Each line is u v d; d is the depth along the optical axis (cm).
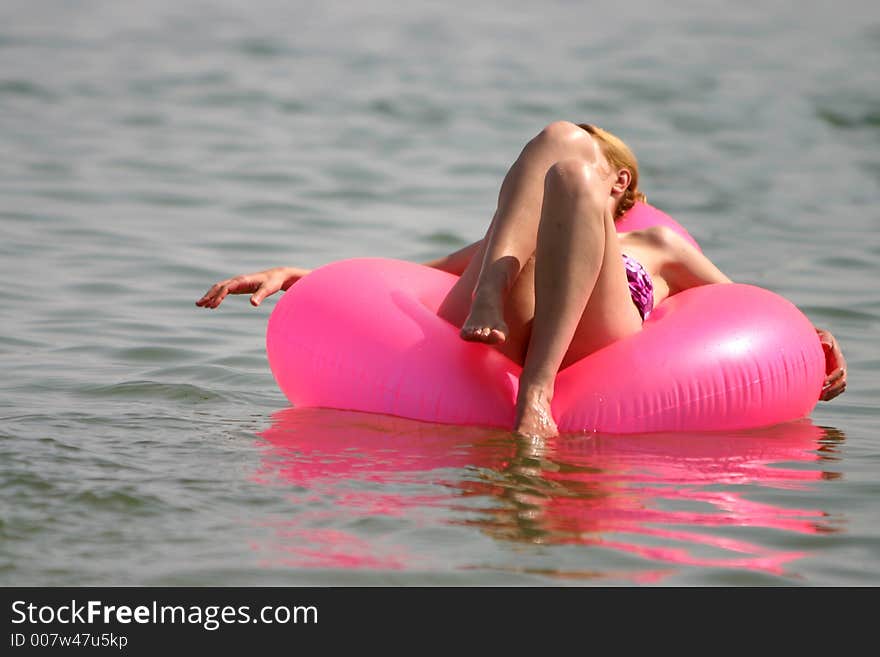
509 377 1378
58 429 1324
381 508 1092
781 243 2881
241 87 4947
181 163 3612
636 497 1154
